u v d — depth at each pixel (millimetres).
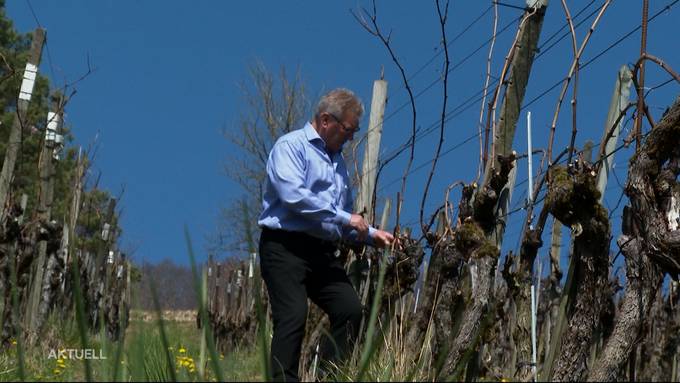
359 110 5375
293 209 5168
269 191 5309
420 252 6496
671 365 4484
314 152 5340
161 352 4398
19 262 8930
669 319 4508
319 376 5395
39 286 9547
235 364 4590
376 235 5332
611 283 4762
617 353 4195
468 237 5266
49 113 9820
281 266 5191
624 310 4207
